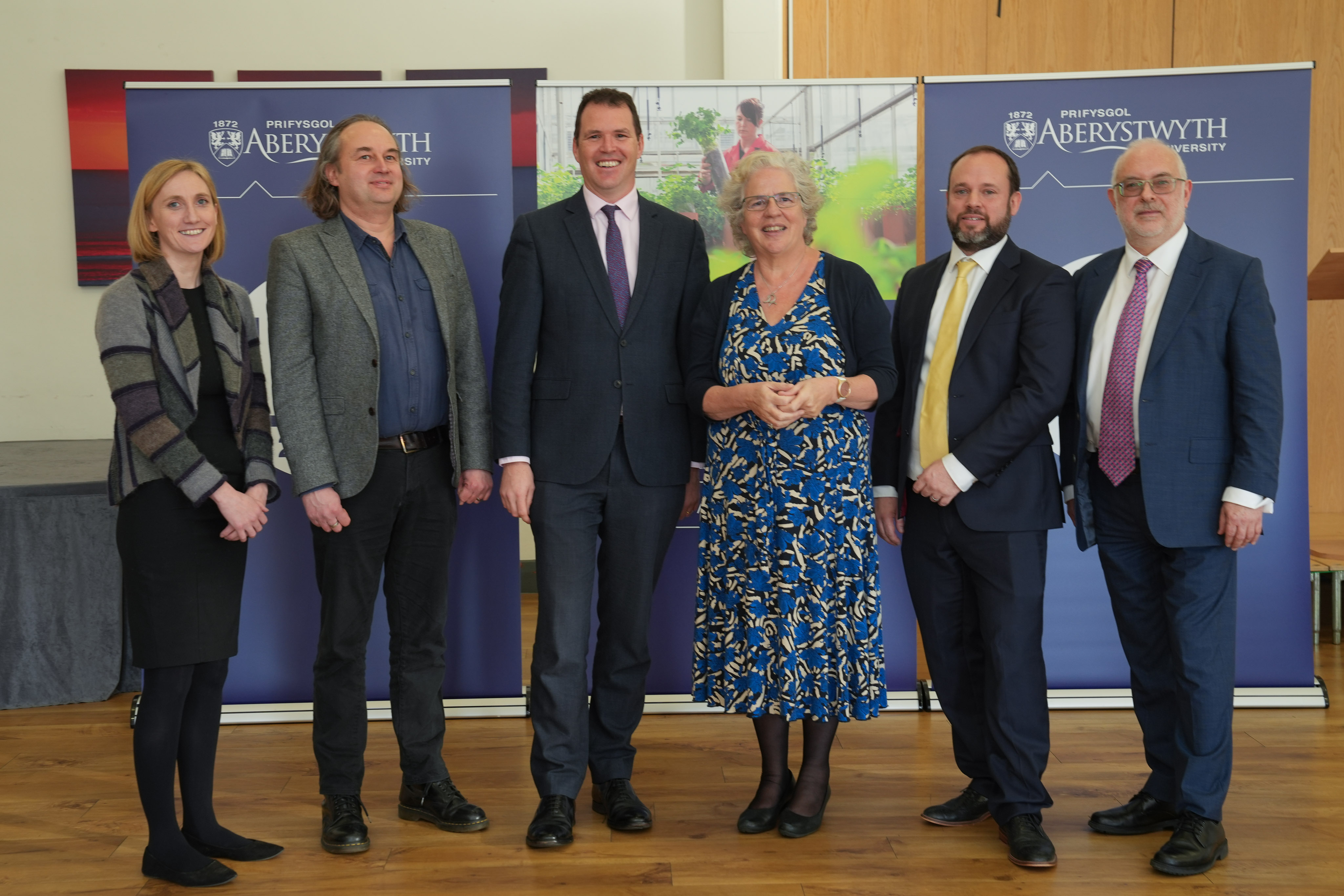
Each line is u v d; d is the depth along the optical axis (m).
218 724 2.37
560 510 2.48
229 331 2.31
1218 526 2.29
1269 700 3.42
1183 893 2.17
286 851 2.43
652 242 2.58
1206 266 2.35
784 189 2.40
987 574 2.38
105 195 5.25
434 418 2.54
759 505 2.42
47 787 2.86
